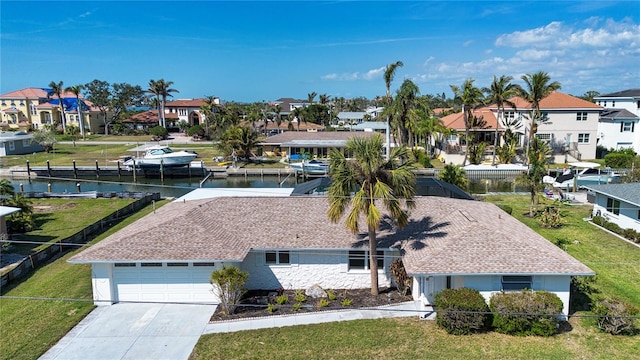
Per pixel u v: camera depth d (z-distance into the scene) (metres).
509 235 18.33
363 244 19.30
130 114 124.81
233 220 21.11
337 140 68.00
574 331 16.27
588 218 31.89
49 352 15.12
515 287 16.97
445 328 16.20
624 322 15.77
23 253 24.78
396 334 16.06
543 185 32.34
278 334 16.17
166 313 17.92
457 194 27.22
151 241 18.94
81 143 87.88
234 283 17.52
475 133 62.91
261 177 58.47
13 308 18.23
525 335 15.95
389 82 58.53
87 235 27.89
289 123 94.31
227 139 65.56
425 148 69.50
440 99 170.38
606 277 21.09
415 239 19.16
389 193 16.78
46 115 111.38
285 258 20.14
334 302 18.75
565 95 62.88
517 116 62.53
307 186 29.42
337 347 15.27
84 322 17.16
